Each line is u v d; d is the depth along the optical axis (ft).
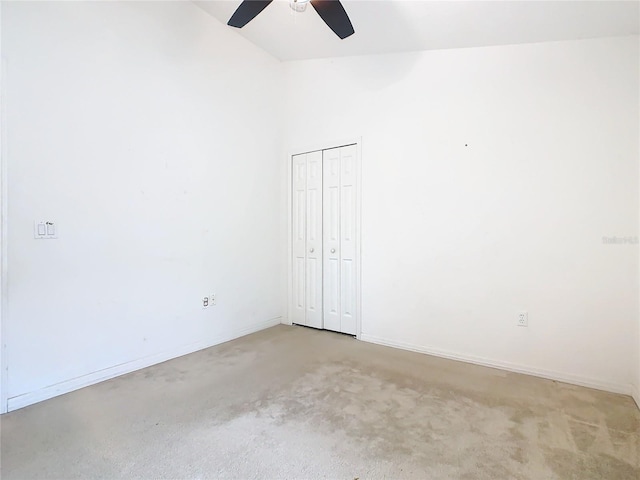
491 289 9.37
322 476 5.06
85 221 8.07
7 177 6.89
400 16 8.64
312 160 12.78
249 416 6.71
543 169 8.65
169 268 9.82
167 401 7.32
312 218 12.86
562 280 8.50
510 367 9.12
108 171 8.44
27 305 7.22
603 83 7.99
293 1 6.83
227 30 11.22
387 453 5.58
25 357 7.20
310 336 11.98
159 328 9.61
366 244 11.44
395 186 10.80
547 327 8.69
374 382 8.30
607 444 5.85
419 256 10.43
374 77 11.14
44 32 7.33
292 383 8.23
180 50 9.93
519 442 5.90
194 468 5.22
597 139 8.07
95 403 7.23
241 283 12.00
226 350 10.57
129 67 8.79
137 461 5.38
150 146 9.29
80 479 4.98
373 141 11.19
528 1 7.29
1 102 6.79
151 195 9.35
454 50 9.71
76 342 7.97
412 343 10.61
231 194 11.58
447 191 9.92
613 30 7.70
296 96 13.06
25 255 7.17
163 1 9.49
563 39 8.32
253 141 12.31
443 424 6.45
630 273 7.82
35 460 5.39
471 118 9.53
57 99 7.54
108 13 8.36
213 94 10.89
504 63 9.07
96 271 8.28
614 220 7.96
